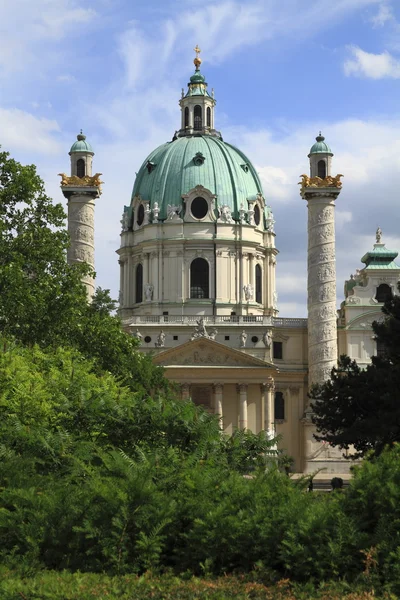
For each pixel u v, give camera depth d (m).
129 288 153.25
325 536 25.83
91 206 127.56
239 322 140.00
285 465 37.78
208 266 147.50
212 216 148.25
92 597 22.95
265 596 23.72
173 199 149.12
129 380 76.19
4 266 70.25
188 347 133.00
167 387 92.38
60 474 33.12
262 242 153.88
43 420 38.38
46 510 27.61
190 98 159.25
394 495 26.62
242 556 26.33
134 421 36.69
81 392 38.91
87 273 81.81
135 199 153.38
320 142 134.50
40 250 75.25
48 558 26.73
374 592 23.77
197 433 36.16
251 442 37.31
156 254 148.12
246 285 148.50
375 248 144.12
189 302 146.12
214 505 27.38
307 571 25.33
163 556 26.75
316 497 28.72
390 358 79.44
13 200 76.75
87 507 27.09
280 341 142.88
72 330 74.50
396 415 72.62
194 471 28.84
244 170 153.75
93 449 34.28
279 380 141.62
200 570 26.36
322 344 131.75
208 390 134.50
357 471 28.59
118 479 27.98
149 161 154.75
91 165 129.88
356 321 141.12
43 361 54.97
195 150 152.38
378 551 25.30
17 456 32.41
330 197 132.50
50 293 72.12
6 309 69.62
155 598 23.31
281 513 26.52
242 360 133.62
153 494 27.11
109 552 26.17
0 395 42.22
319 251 132.38
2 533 27.44
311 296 133.00
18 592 23.08
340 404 79.31
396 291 142.50
